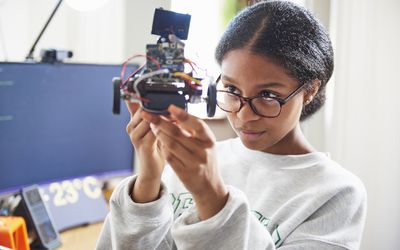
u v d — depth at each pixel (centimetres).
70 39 196
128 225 84
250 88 84
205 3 197
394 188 171
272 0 93
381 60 168
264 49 82
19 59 192
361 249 176
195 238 74
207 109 75
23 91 141
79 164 159
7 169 140
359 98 172
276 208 94
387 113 169
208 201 73
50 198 151
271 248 80
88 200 160
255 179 98
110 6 188
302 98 89
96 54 192
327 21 176
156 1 179
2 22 185
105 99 162
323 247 86
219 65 93
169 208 87
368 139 173
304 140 100
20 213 139
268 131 87
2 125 138
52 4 194
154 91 70
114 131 166
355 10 169
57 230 147
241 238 74
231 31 89
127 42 185
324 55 91
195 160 70
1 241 124
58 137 152
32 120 145
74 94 154
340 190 91
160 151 80
